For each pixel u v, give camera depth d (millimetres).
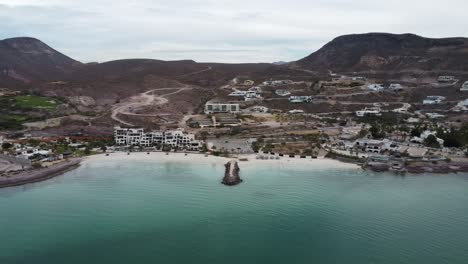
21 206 125312
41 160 173750
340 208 122062
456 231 106188
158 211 121000
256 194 135000
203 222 113062
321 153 191750
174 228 109125
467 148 195500
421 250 96438
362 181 150125
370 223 111438
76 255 95000
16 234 106062
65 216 117500
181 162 178625
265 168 167500
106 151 197625
